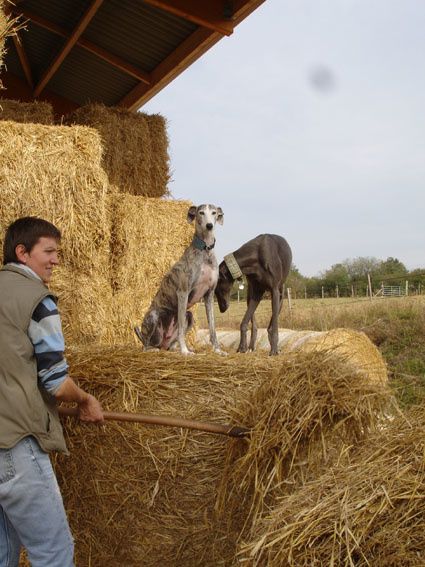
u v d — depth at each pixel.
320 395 3.04
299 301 25.27
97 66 12.14
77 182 5.00
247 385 3.83
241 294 30.72
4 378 2.63
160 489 3.79
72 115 8.73
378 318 13.06
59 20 10.59
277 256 6.95
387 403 3.15
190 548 3.75
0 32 4.70
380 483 2.33
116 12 9.79
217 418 3.79
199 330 9.72
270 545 2.26
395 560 2.07
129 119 8.66
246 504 3.44
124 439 3.83
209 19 8.34
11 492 2.61
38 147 4.86
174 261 7.35
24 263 2.85
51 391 2.70
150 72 11.46
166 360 3.99
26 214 4.80
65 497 3.97
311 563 2.16
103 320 5.32
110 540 3.91
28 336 2.67
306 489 2.56
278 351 6.86
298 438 2.96
